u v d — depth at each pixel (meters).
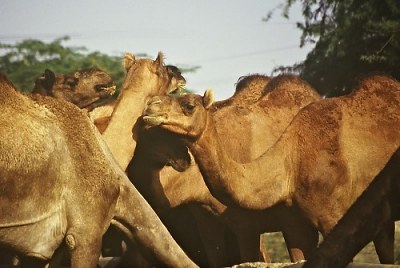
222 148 12.24
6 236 10.38
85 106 13.77
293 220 13.25
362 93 13.68
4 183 10.20
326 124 13.29
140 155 13.12
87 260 10.71
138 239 11.25
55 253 10.81
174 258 11.29
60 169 10.63
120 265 12.56
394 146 13.46
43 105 10.77
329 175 13.03
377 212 9.49
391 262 13.38
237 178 12.42
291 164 13.03
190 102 11.93
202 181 13.84
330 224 12.95
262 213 13.36
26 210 10.41
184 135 11.95
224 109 14.02
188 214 14.54
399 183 9.78
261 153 13.86
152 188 13.42
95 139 11.01
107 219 10.96
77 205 10.72
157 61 12.63
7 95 10.45
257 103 14.24
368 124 13.46
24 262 10.81
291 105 14.30
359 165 13.27
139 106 12.37
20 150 10.31
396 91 13.81
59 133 10.72
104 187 10.89
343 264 9.24
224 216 13.73
